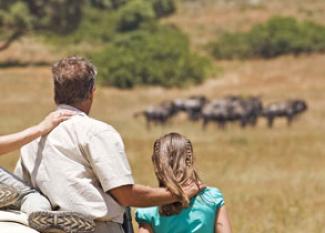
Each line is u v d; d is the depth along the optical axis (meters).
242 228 39.44
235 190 59.06
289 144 102.75
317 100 176.25
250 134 125.38
